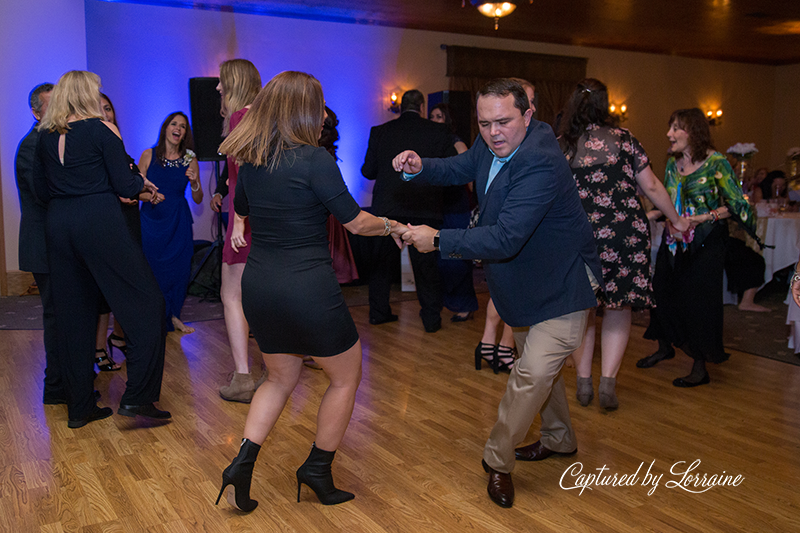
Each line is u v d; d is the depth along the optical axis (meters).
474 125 9.26
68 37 6.06
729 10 7.95
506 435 2.12
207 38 7.46
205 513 2.10
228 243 3.04
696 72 11.76
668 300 3.57
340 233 5.77
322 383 3.45
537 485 2.33
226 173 4.22
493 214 2.00
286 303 1.89
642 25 8.86
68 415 2.85
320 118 1.95
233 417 2.96
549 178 1.89
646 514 2.13
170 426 2.84
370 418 2.96
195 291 6.03
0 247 5.86
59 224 2.59
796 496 2.26
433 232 2.00
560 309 2.04
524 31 9.18
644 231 2.81
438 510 2.15
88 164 2.57
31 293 6.03
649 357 3.85
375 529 2.02
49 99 2.70
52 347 3.06
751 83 12.51
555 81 10.03
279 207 1.88
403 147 4.28
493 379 3.57
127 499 2.19
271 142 1.89
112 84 7.05
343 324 1.98
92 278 2.74
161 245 4.50
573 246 2.05
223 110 2.93
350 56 8.30
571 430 2.52
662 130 11.47
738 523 2.08
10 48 5.80
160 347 2.76
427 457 2.55
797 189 4.79
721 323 3.46
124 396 2.75
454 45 8.97
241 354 3.16
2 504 2.14
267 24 7.76
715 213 3.32
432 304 4.64
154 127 7.29
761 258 5.42
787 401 3.24
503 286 2.09
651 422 2.95
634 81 10.98
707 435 2.80
